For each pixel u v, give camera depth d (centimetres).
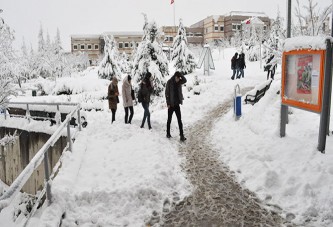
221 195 517
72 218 450
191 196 518
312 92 610
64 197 482
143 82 956
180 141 851
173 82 845
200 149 771
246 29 4797
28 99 2044
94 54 7756
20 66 1094
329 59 568
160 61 1781
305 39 616
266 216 446
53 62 4353
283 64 696
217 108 1284
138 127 974
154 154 705
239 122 959
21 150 1388
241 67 1911
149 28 1780
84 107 1686
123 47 7594
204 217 452
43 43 5616
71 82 2431
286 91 695
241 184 555
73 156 689
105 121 1120
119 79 3092
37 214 445
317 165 543
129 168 629
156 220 451
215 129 958
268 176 541
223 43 5694
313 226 411
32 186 1247
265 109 941
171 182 568
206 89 1636
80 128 966
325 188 482
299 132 738
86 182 569
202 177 594
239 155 675
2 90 1045
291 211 452
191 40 7356
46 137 1240
